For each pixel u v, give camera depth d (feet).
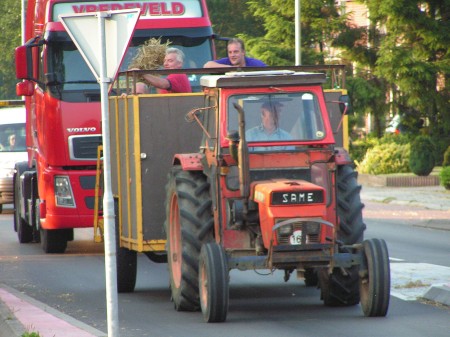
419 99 286.25
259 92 87.15
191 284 88.79
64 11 134.51
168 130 98.58
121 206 104.47
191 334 79.51
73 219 136.56
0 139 231.91
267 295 102.01
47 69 134.21
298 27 294.46
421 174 278.05
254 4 350.02
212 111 89.15
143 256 141.90
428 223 188.75
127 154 100.94
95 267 128.57
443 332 79.10
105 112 70.54
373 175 284.00
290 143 86.74
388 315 87.35
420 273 113.09
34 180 150.00
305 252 81.97
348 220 88.79
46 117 135.13
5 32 579.48
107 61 70.08
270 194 81.20
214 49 135.95
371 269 84.43
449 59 285.64
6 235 178.60
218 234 85.76
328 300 92.63
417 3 279.49
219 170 85.56
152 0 134.62
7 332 78.89
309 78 87.45
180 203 88.69
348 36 317.83
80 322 83.71
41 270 125.80
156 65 117.70
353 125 339.57
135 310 93.30
